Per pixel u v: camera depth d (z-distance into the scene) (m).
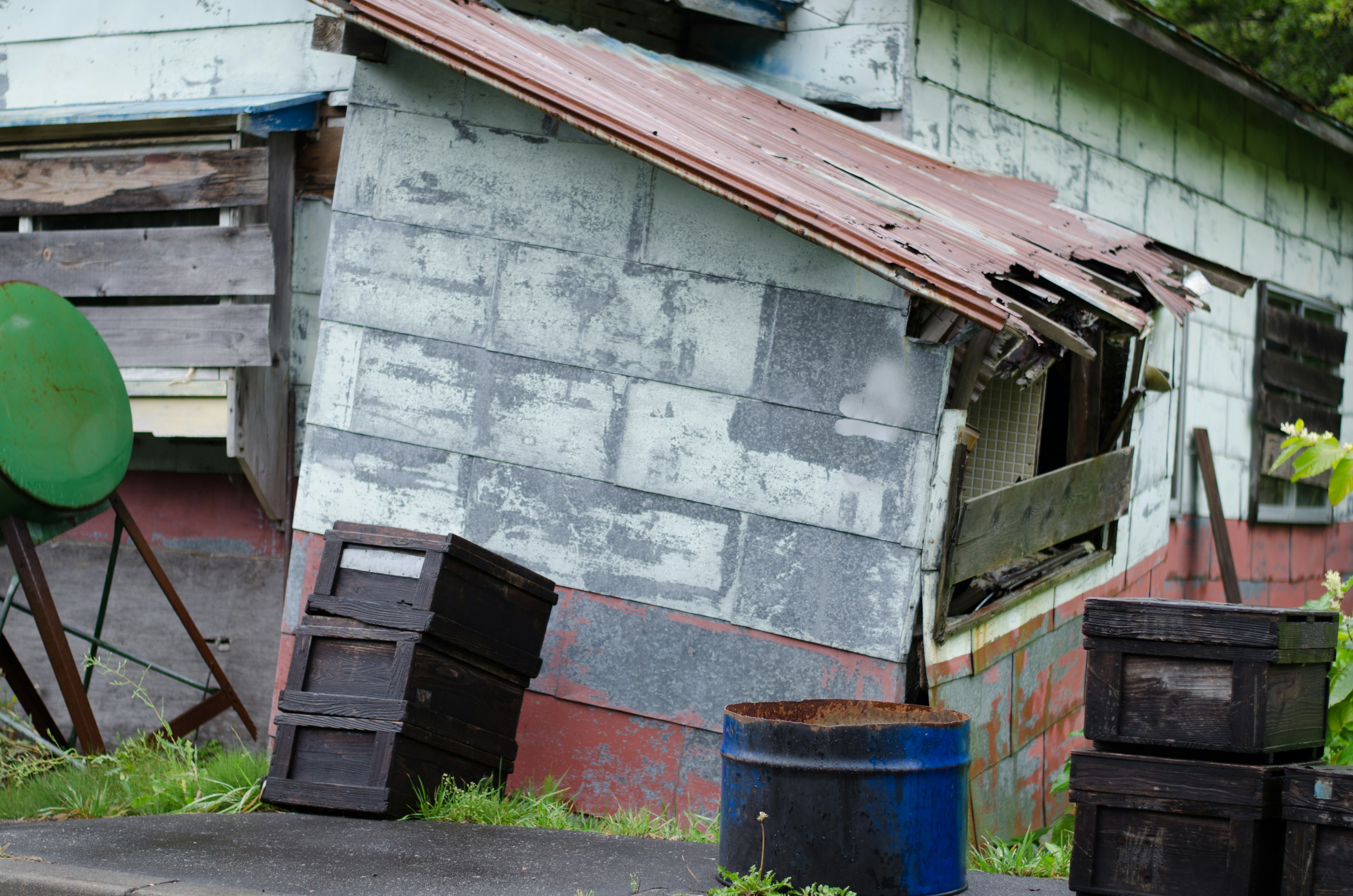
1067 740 6.45
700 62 8.09
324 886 3.86
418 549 4.95
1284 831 3.52
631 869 4.15
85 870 4.00
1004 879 4.14
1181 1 19.30
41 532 6.35
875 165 6.50
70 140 7.57
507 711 5.29
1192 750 3.53
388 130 6.11
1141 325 5.29
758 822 3.79
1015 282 5.23
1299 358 11.12
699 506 5.58
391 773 4.80
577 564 5.74
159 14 8.18
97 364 6.50
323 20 6.05
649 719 5.59
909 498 5.23
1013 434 6.47
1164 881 3.49
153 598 7.89
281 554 7.61
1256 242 10.68
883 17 7.58
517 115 5.92
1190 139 9.93
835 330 5.38
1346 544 12.07
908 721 4.21
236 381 7.04
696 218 5.62
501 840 4.55
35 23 8.51
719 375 5.56
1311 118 10.10
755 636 5.46
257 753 6.32
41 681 8.07
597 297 5.77
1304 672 3.62
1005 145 8.23
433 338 5.98
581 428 5.76
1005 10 8.23
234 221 7.24
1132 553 7.20
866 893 3.67
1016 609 5.94
